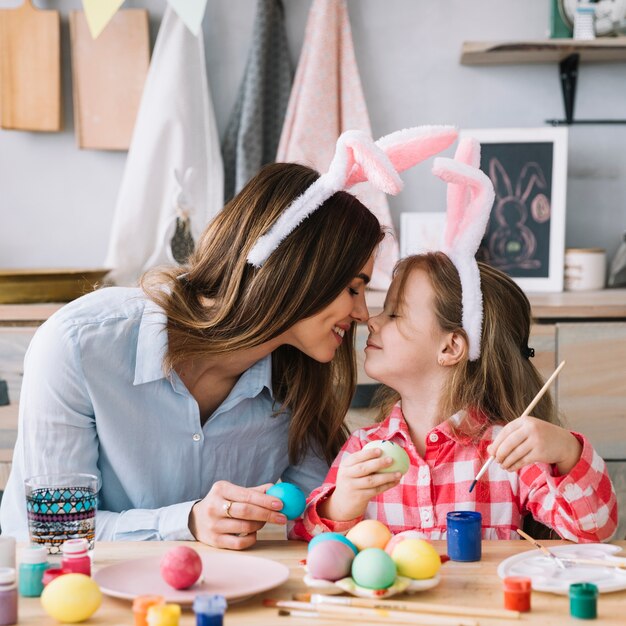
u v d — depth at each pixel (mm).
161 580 919
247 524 1099
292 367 1396
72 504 1049
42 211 2506
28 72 2430
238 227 1236
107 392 1276
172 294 1285
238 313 1217
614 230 2406
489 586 939
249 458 1402
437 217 2277
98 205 2498
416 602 892
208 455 1357
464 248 1400
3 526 1309
